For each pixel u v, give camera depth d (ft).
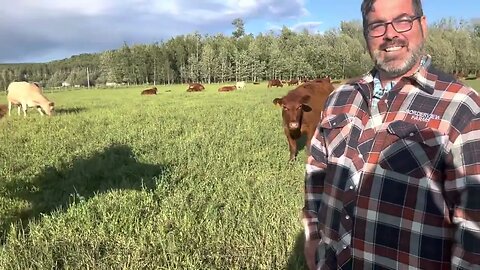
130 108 30.66
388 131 2.85
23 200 9.05
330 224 3.19
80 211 8.11
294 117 12.41
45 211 8.45
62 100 47.96
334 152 3.18
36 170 11.44
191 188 9.41
